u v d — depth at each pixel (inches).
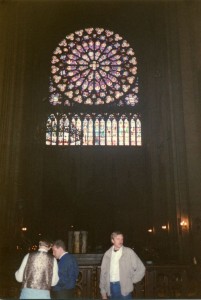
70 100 1280.8
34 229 1064.8
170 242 885.2
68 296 242.2
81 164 1196.5
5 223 807.1
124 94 1293.1
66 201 1156.5
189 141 726.5
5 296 421.7
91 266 403.2
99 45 1354.6
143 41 1323.8
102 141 1236.5
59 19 1334.9
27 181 1071.0
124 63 1326.3
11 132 903.7
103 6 1306.6
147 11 1261.1
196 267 411.8
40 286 197.6
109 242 1115.9
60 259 250.1
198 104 725.3
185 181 767.7
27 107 1112.2
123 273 239.1
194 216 689.0
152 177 1104.8
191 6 783.1
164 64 1022.4
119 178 1184.2
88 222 1139.3
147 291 392.8
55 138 1224.2
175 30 870.4
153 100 1168.8
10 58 908.6
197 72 737.0
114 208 1152.2
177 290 403.2
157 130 1118.4
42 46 1288.1
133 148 1222.3
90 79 1312.7
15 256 721.0
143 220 1133.1
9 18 882.1
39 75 1243.8
